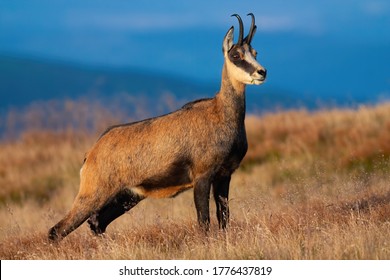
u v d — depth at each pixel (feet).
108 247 110.32
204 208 119.65
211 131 120.16
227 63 121.29
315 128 235.61
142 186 124.77
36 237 129.39
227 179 124.06
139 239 117.50
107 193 125.18
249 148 234.17
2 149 269.03
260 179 202.49
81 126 285.84
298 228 112.37
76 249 118.52
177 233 121.19
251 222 121.70
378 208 120.47
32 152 258.57
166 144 121.39
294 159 215.72
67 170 240.73
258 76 117.70
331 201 131.75
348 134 226.58
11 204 214.69
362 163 200.34
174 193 125.18
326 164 199.21
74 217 126.11
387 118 232.94
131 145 123.65
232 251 102.78
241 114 121.60
